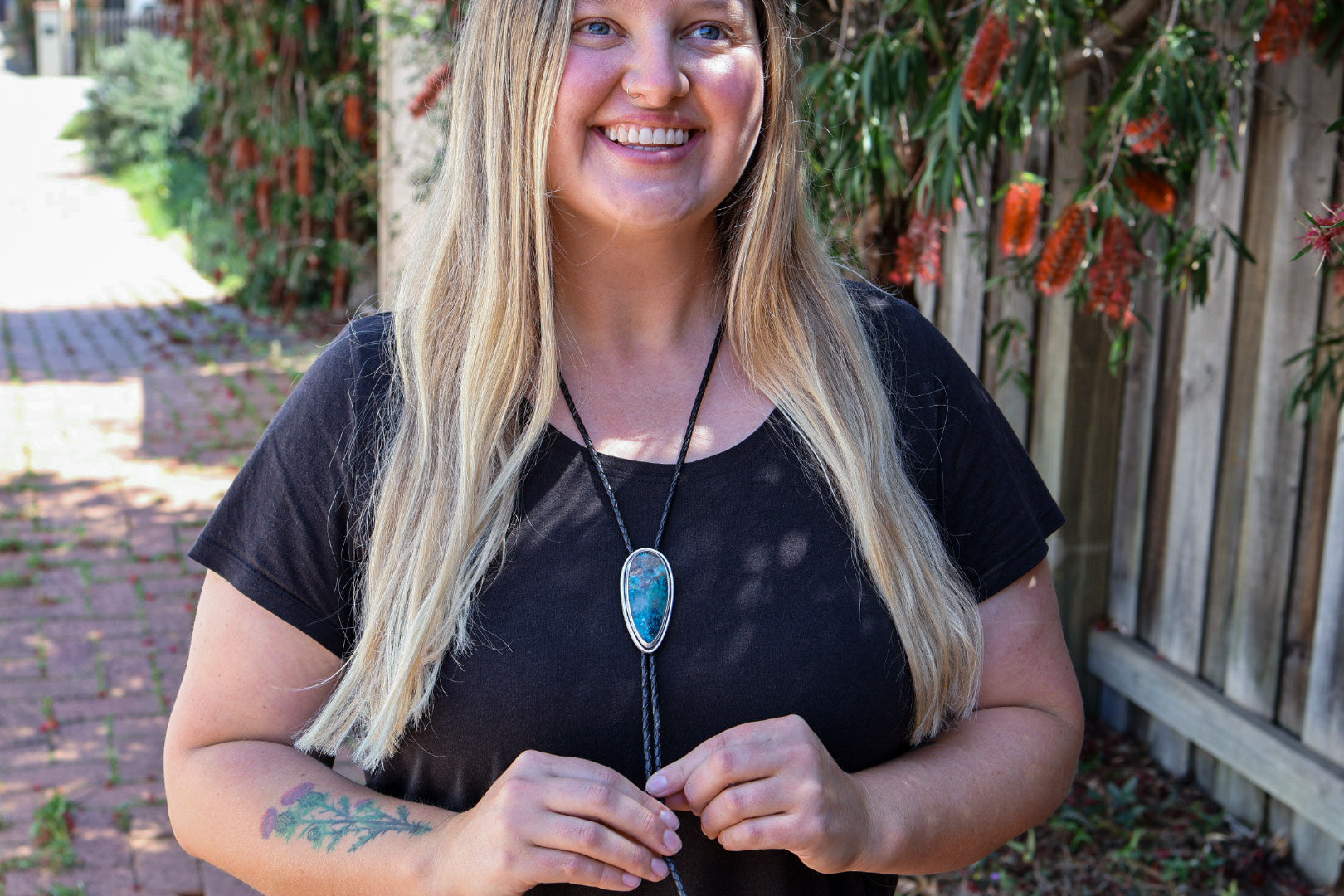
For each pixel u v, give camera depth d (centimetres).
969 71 215
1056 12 227
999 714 133
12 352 857
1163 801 321
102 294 1060
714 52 121
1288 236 277
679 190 121
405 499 121
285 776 120
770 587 121
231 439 678
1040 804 127
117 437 677
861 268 241
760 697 118
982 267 334
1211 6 251
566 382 128
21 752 368
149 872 310
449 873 109
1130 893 284
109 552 521
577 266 129
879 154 251
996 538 134
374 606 119
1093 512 348
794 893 122
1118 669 342
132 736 379
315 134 766
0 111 2309
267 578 121
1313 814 273
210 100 856
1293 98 270
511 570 120
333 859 114
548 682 117
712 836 110
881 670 122
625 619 118
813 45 300
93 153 1805
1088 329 334
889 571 122
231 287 1059
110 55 1811
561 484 123
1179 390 324
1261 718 296
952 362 138
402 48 604
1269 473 290
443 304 126
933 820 118
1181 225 279
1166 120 222
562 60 117
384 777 126
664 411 128
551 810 107
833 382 128
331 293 965
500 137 121
